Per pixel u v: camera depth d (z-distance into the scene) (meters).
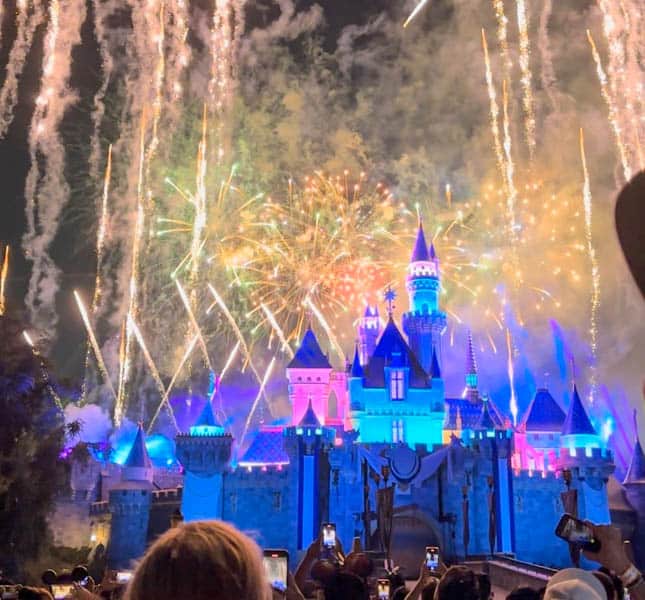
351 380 91.06
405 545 80.00
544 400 101.06
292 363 95.62
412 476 82.12
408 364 91.25
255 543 4.03
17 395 53.22
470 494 83.06
